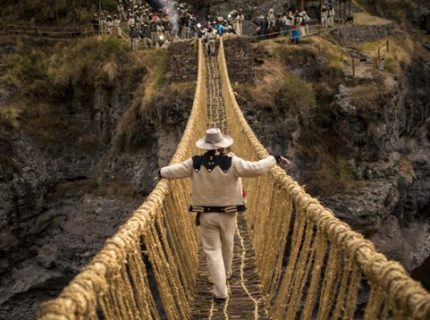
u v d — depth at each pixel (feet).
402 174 92.02
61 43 110.93
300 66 94.27
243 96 82.79
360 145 88.28
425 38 129.90
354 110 88.17
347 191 83.30
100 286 11.46
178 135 84.17
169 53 96.27
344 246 12.89
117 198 87.45
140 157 88.79
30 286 82.28
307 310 15.55
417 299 9.21
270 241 23.12
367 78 92.58
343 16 119.55
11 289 82.99
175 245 22.13
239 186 21.21
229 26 104.68
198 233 29.78
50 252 86.43
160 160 83.87
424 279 84.48
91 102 101.30
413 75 108.99
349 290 12.28
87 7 121.19
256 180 29.86
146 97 86.94
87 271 11.60
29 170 94.38
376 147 88.69
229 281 24.64
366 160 88.33
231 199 20.99
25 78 104.22
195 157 21.01
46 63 106.52
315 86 92.07
